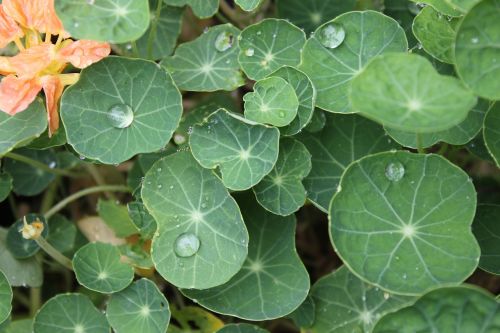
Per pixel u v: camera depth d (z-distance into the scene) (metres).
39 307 0.55
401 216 0.47
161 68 0.49
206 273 0.47
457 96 0.42
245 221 0.51
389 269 0.46
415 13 0.54
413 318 0.44
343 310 0.50
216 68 0.53
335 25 0.50
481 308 0.44
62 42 0.50
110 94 0.50
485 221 0.50
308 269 0.59
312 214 0.59
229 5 0.62
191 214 0.49
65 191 0.60
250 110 0.49
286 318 0.56
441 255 0.46
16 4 0.49
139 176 0.55
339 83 0.50
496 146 0.47
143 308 0.49
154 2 0.56
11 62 0.48
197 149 0.49
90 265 0.50
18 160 0.57
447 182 0.46
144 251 0.52
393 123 0.42
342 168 0.51
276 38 0.52
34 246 0.52
